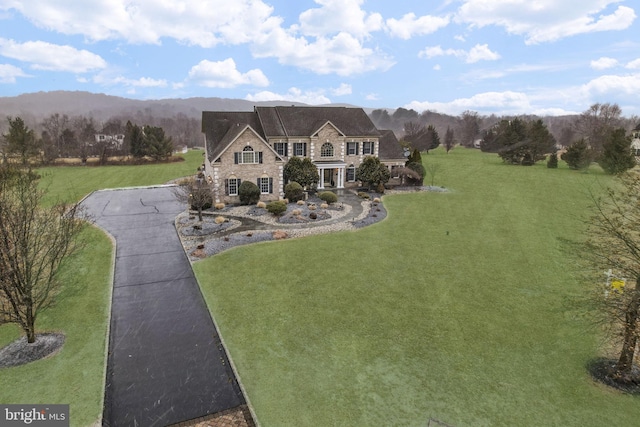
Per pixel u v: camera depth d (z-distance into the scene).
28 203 15.44
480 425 11.66
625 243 13.67
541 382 13.59
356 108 53.38
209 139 43.94
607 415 12.09
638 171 14.87
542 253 26.44
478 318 17.84
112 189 49.78
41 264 15.91
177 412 12.10
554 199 43.94
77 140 93.38
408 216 36.31
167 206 39.88
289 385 13.32
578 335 16.48
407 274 22.72
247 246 27.27
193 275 22.50
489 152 101.62
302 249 26.72
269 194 42.19
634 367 14.23
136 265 23.95
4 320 14.90
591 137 88.31
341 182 50.00
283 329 16.81
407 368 14.26
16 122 69.88
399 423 11.70
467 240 29.17
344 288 20.78
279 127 47.97
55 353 15.02
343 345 15.66
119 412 12.05
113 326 17.06
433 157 90.50
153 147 79.50
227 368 14.26
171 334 16.47
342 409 12.23
